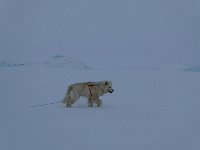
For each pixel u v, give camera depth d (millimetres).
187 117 8094
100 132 6469
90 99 9789
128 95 12828
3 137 6016
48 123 7324
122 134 6309
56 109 9289
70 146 5441
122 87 15922
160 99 11578
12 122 7414
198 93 13492
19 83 17484
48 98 11703
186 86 16453
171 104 10367
